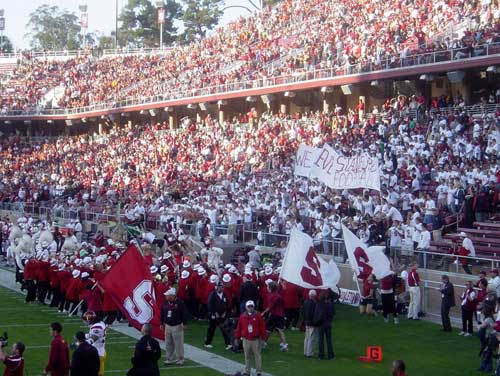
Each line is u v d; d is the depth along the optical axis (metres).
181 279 28.23
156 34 135.00
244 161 54.12
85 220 52.22
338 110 54.81
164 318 22.16
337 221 33.72
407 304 29.50
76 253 33.72
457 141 40.66
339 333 26.38
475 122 42.44
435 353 23.48
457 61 46.50
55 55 106.50
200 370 21.53
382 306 28.78
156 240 40.97
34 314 30.36
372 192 37.28
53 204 58.78
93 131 84.50
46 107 84.81
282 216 37.75
